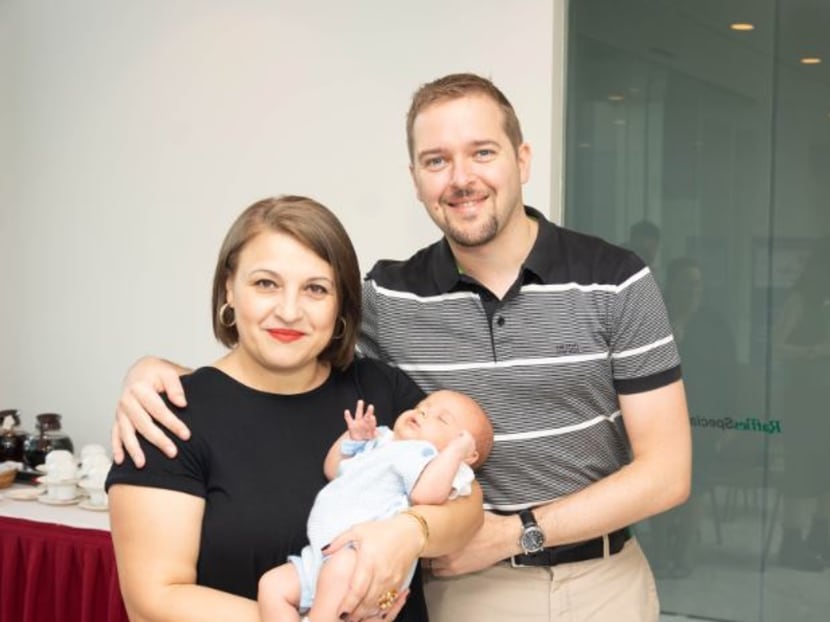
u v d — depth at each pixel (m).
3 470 3.45
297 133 3.52
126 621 2.90
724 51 3.08
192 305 3.76
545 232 1.88
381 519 1.54
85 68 3.90
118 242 3.89
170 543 1.48
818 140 3.00
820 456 3.05
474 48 3.22
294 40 3.50
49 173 4.01
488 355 1.86
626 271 1.84
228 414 1.59
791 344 3.07
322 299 1.59
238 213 3.64
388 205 3.39
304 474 1.59
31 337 4.11
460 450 1.61
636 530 3.29
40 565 3.02
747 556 3.16
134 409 1.54
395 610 1.54
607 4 3.21
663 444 1.85
